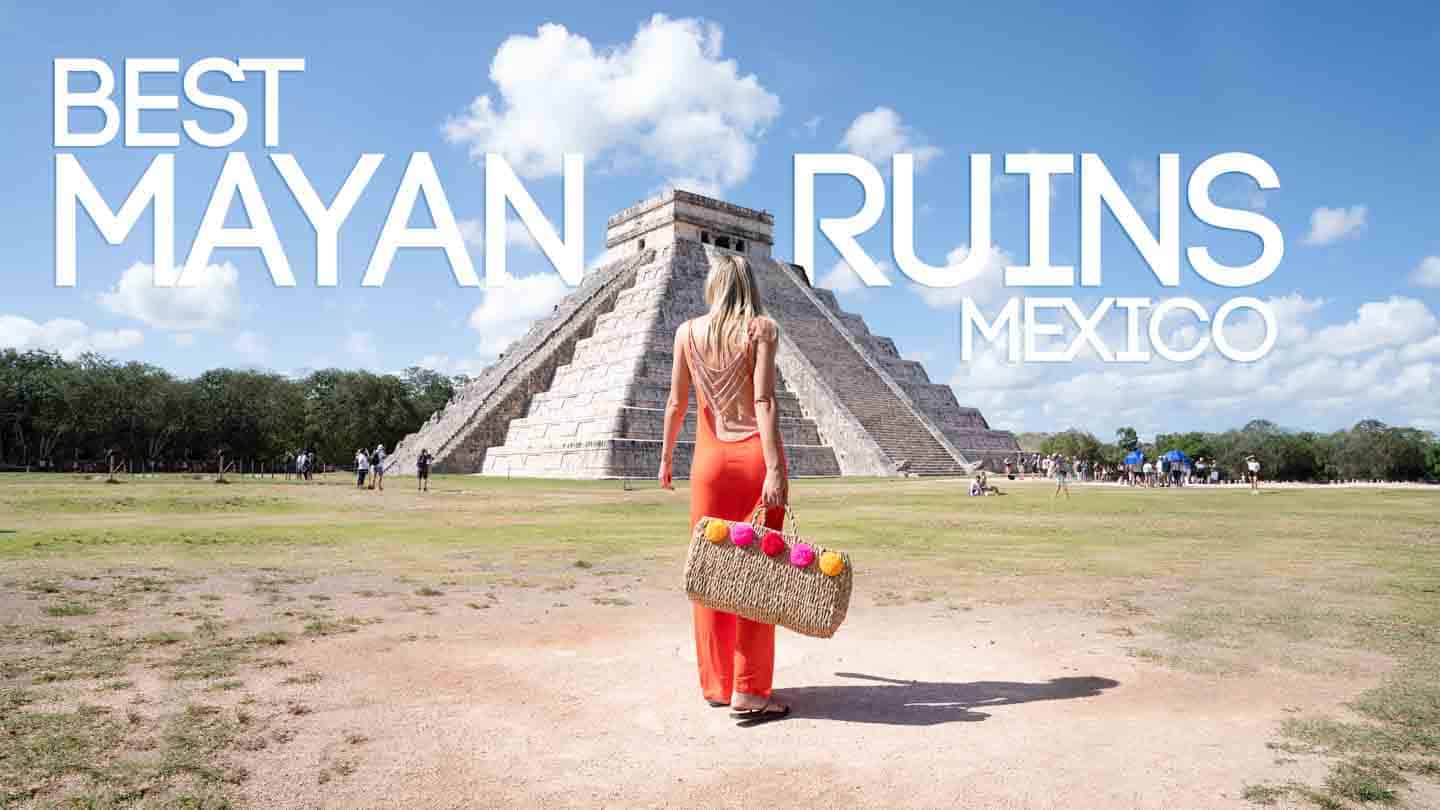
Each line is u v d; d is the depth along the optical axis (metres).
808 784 4.45
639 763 4.75
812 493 37.78
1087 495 38.06
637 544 16.02
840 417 64.81
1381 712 5.59
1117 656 7.19
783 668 6.89
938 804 4.18
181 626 8.15
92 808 4.03
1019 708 5.76
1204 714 5.59
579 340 74.25
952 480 55.75
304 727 5.28
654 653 7.27
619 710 5.71
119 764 4.60
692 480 6.04
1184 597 10.09
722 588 5.36
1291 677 6.48
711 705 5.81
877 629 8.34
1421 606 9.41
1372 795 4.23
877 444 63.94
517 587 10.78
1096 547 15.77
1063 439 102.06
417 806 4.14
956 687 6.30
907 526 20.50
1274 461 103.12
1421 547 15.80
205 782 4.38
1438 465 102.50
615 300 79.38
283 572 11.85
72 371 80.69
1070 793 4.30
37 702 5.67
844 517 23.55
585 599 9.91
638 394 59.03
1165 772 4.57
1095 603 9.70
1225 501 33.03
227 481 47.81
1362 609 9.23
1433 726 5.30
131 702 5.71
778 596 5.32
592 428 58.25
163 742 4.95
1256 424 108.12
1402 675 6.51
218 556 13.61
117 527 18.83
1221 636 7.92
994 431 78.19
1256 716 5.54
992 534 18.38
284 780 4.44
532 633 8.03
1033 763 4.73
